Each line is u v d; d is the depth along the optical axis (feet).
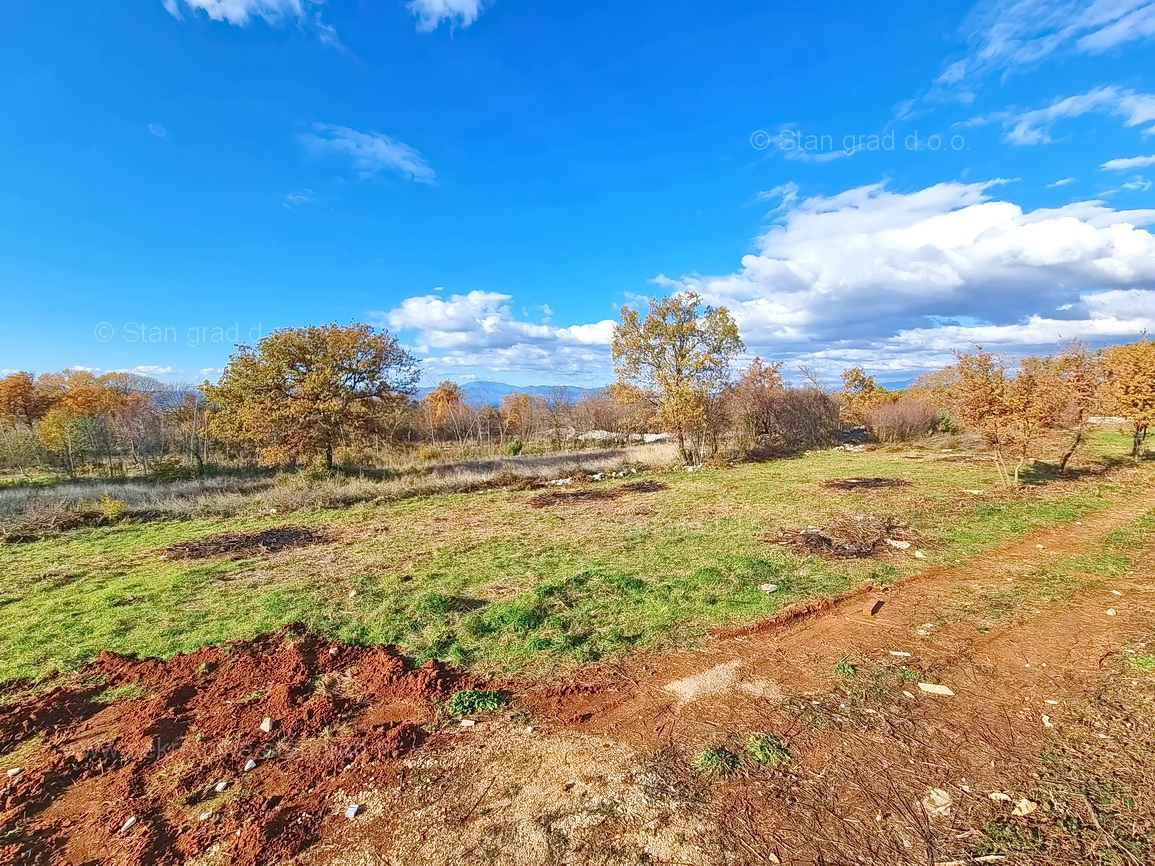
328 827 9.40
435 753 11.44
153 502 47.83
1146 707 11.96
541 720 12.60
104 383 126.00
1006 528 27.55
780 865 8.20
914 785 9.88
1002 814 9.05
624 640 16.65
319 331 63.57
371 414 66.08
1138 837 8.39
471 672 15.15
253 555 29.43
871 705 12.61
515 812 9.60
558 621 18.12
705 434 66.18
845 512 33.27
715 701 13.12
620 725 12.25
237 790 10.43
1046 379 39.04
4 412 96.02
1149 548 23.41
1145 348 43.42
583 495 45.65
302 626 18.60
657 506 38.83
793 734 11.60
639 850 8.62
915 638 16.11
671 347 61.93
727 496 41.52
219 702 13.84
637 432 100.53
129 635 18.51
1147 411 42.27
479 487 52.01
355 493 47.98
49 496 47.85
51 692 14.62
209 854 8.86
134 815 9.76
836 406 81.20
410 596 21.39
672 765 10.73
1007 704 12.43
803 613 18.22
